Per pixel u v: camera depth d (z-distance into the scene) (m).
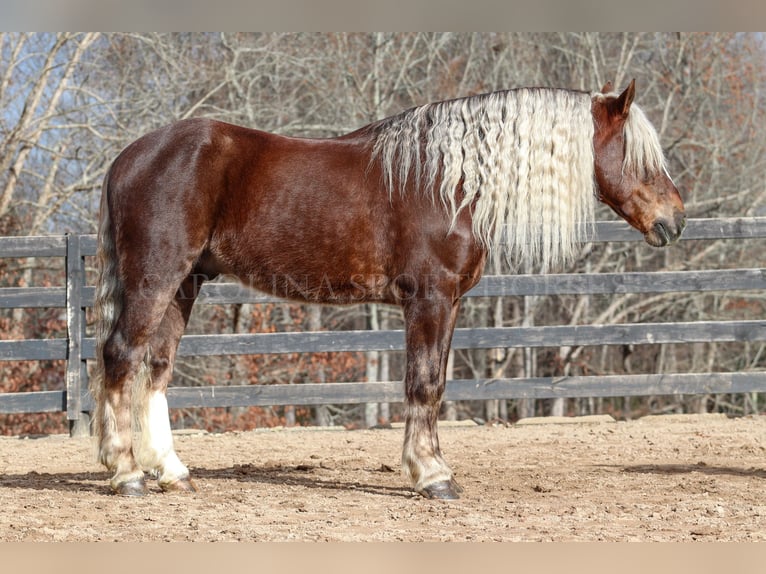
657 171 5.08
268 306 14.94
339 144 5.04
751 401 16.94
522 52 16.17
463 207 4.83
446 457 6.56
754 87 16.39
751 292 15.82
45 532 3.97
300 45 15.75
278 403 8.17
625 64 15.89
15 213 15.18
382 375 16.53
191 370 14.88
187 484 5.03
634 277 8.33
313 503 4.73
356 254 4.89
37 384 14.87
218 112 15.26
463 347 8.30
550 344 8.33
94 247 8.04
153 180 4.78
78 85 15.66
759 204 15.56
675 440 7.27
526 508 4.58
